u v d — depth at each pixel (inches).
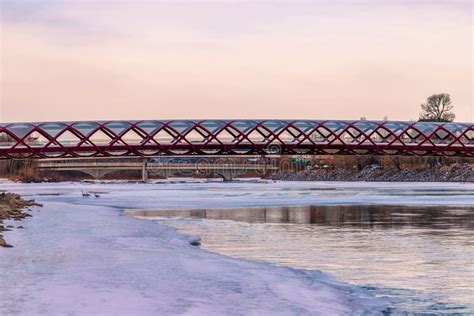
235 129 4517.7
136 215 2593.5
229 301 844.0
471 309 878.4
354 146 4690.0
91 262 1123.3
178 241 1542.8
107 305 791.7
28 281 923.4
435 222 2230.6
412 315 842.2
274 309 812.0
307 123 4694.9
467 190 5403.5
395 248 1509.6
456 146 4845.0
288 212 2770.7
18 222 1894.7
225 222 2245.3
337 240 1678.2
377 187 6555.1
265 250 1472.7
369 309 853.2
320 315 796.0
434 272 1171.9
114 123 4330.7
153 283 940.0
